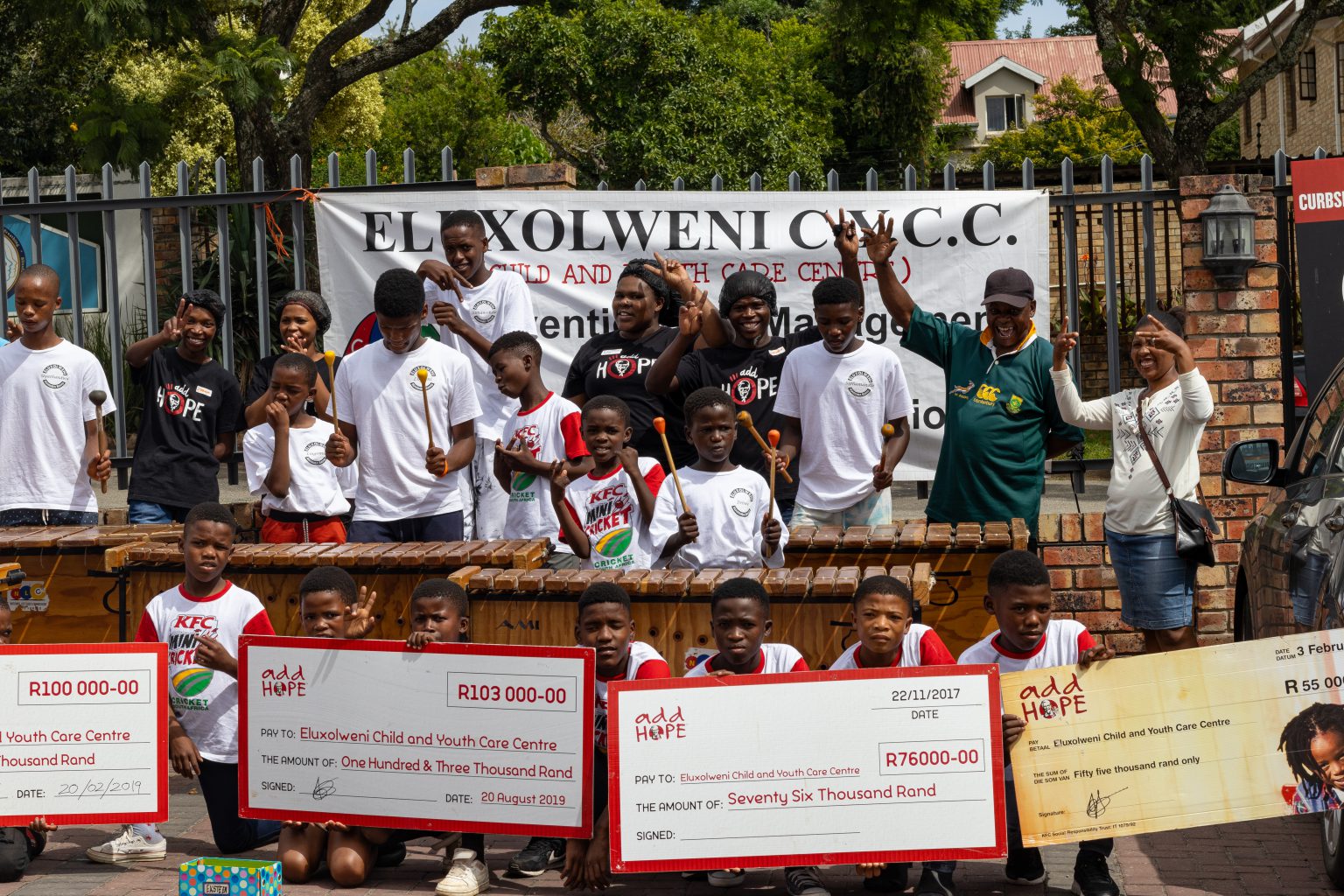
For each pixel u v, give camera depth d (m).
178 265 17.28
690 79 29.88
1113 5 19.05
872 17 20.28
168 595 5.88
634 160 29.45
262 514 7.86
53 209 8.66
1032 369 6.87
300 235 8.76
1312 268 7.99
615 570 6.06
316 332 7.88
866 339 8.55
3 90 25.00
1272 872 5.33
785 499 7.30
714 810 4.86
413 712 5.18
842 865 5.63
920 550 6.28
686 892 5.23
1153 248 8.26
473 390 7.06
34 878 5.40
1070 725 4.89
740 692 4.88
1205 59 18.66
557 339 8.67
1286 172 8.09
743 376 7.33
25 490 7.25
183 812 6.39
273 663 5.28
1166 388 6.58
